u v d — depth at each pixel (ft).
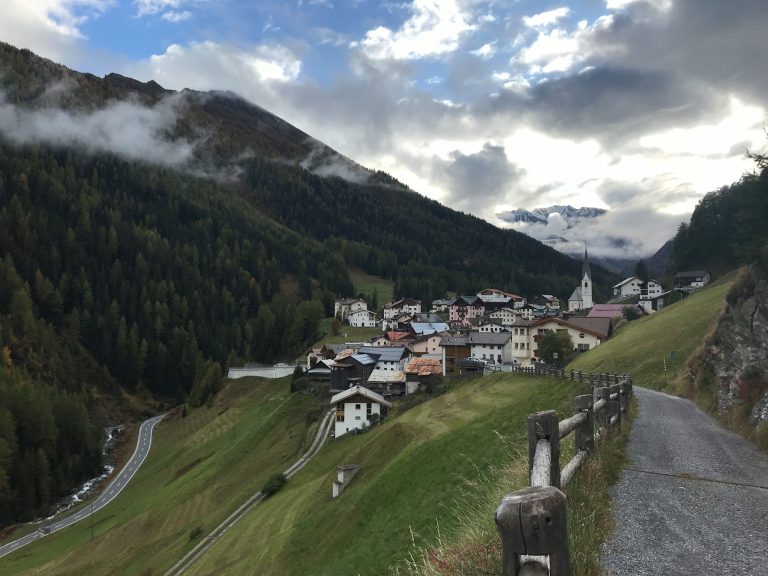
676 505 31.01
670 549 24.08
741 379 71.77
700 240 422.82
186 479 228.02
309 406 265.95
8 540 223.92
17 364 409.28
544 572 11.10
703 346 120.78
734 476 38.63
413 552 63.57
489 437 97.04
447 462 94.68
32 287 534.37
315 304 522.88
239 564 112.88
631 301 474.90
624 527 26.89
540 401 110.93
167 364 485.15
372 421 208.44
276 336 490.49
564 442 38.55
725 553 23.67
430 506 77.61
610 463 38.19
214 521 157.17
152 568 139.64
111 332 506.89
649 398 104.22
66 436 313.94
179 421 356.79
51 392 368.89
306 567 92.89
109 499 252.21
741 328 94.73
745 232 110.83
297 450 210.59
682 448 49.88
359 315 538.47
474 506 34.45
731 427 66.33
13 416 295.89
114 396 453.17
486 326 381.40
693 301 228.63
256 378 379.55
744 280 104.27
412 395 242.58
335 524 102.58
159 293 570.46
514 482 28.94
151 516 189.06
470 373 237.66
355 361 284.20
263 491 167.22
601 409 44.83
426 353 340.39
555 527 11.02
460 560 21.86
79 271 572.92
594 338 268.00
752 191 110.83
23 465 265.13
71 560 174.81
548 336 255.91
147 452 316.60
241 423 295.07
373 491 103.09
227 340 550.36
